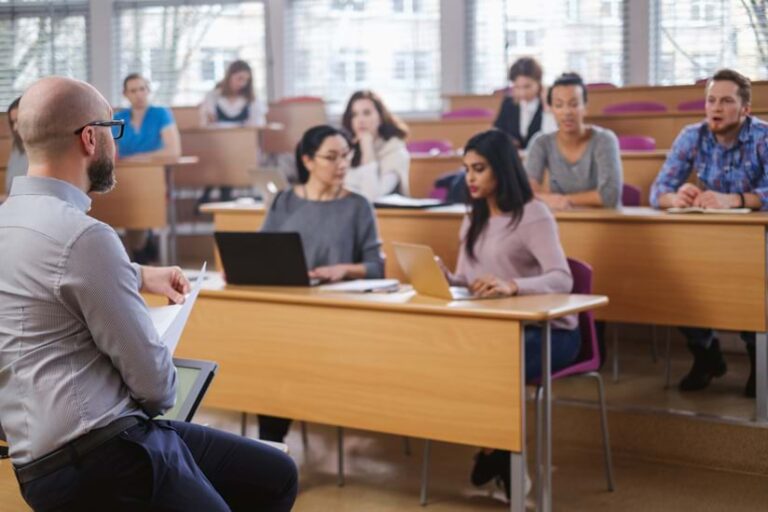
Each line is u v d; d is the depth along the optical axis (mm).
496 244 3113
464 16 8359
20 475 1622
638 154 4477
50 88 1654
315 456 3492
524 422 2529
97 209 5867
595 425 3451
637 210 3824
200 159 6895
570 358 2967
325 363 2854
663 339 4430
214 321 3039
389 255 4098
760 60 4758
